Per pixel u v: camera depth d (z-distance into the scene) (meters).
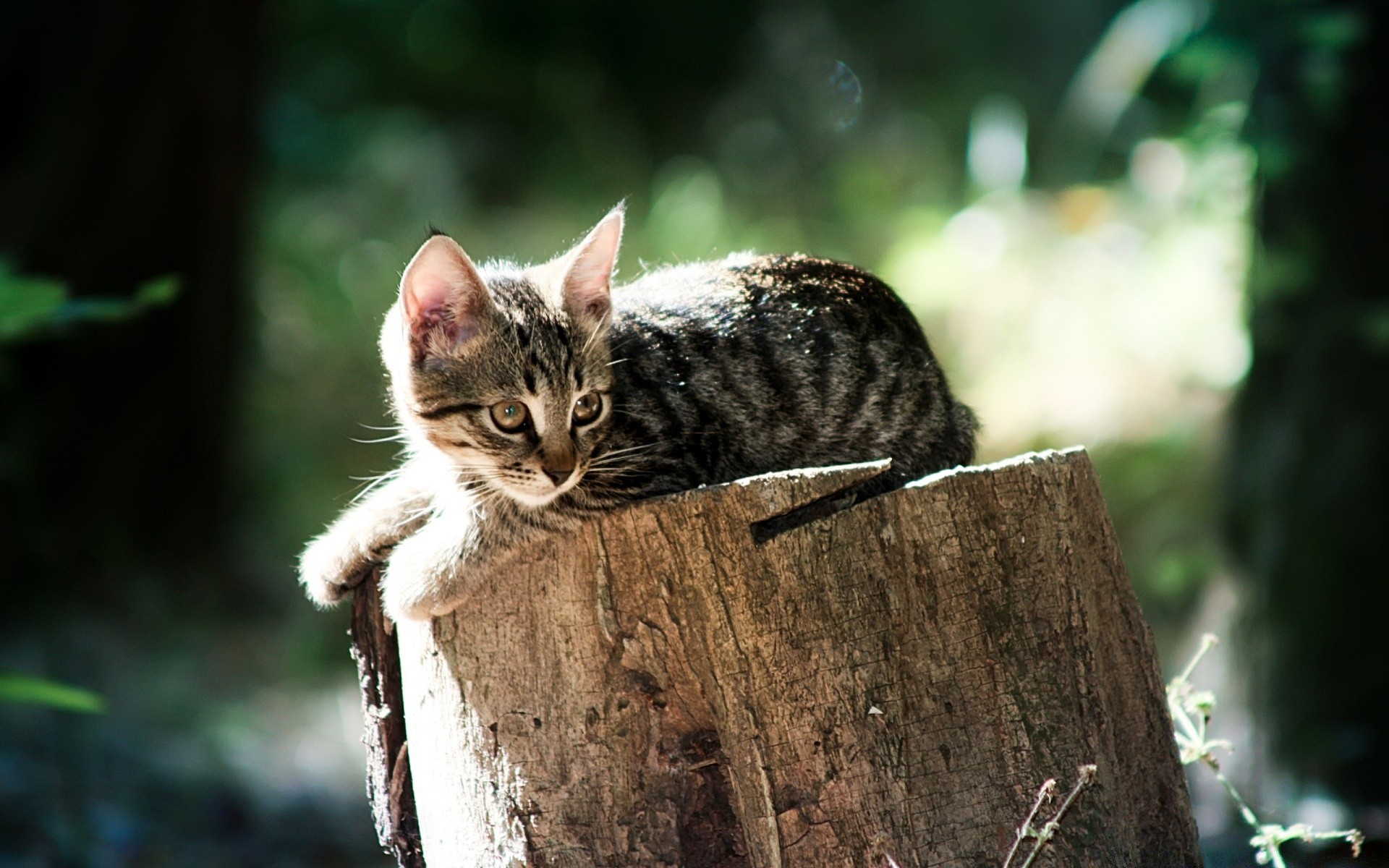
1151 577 10.97
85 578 11.77
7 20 11.74
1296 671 8.27
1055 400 13.97
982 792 4.25
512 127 25.23
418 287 5.25
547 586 4.33
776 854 4.21
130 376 12.38
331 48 24.16
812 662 4.20
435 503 5.36
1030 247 15.99
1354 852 4.85
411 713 4.65
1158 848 4.47
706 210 19.28
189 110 12.33
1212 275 13.58
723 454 5.31
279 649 12.24
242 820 8.49
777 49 24.08
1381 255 8.16
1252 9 9.26
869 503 4.22
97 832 7.77
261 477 15.20
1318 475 8.32
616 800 4.34
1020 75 22.73
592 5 26.16
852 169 20.61
